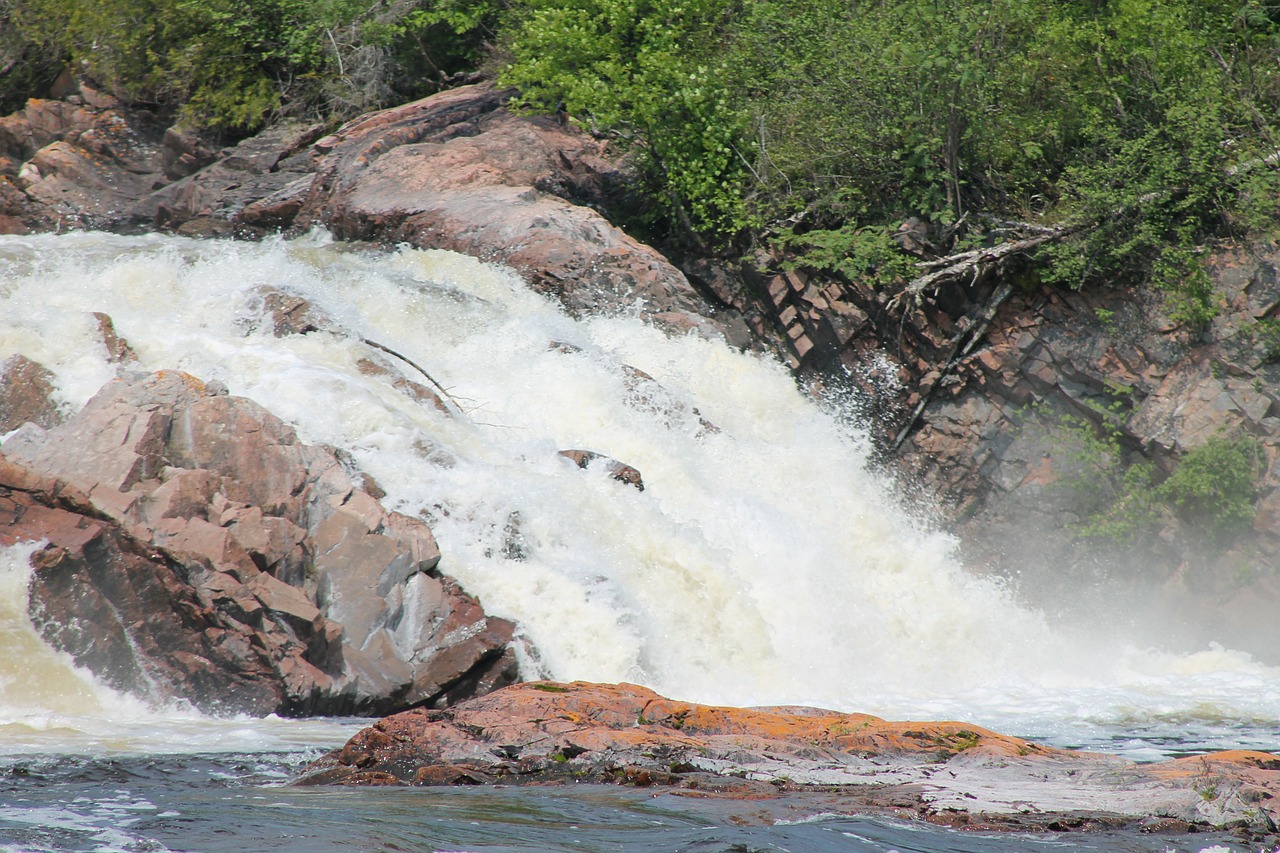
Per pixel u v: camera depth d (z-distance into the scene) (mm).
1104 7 71688
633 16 78250
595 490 45938
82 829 19109
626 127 76438
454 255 65125
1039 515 61031
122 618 34469
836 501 57094
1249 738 34125
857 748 24922
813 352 67812
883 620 50781
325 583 37844
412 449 44469
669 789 22016
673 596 43719
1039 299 64125
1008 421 63562
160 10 97125
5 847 17953
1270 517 54750
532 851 17844
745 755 24016
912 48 67625
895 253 66500
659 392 57062
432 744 25109
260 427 39594
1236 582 55125
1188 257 59750
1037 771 23141
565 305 63281
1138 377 60219
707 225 71062
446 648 37500
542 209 67938
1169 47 65688
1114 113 67688
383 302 58938
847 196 71000
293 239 76062
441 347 58031
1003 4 68000
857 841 18438
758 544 49938
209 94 93875
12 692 32906
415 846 18109
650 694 27562
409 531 39312
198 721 32969
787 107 72750
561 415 54156
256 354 48594
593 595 40344
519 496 43188
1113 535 58344
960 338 64688
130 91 97438
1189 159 61938
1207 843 18625
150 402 39188
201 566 34906
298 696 34750
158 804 21156
